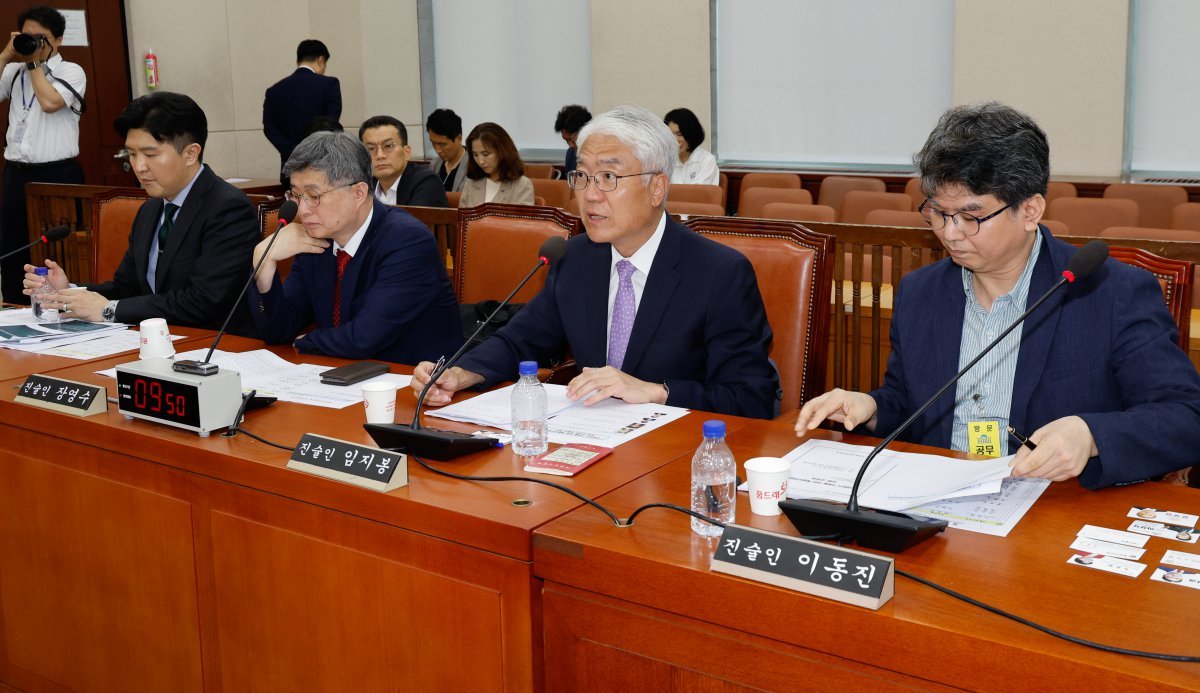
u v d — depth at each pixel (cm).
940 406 187
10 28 714
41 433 212
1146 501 151
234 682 192
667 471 169
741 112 841
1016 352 183
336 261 278
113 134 790
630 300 231
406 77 989
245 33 882
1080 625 115
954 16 727
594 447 180
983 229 167
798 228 250
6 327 283
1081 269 153
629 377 209
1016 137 164
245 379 232
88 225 510
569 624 146
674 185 571
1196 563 130
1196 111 681
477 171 573
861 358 364
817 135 815
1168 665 106
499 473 170
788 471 150
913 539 133
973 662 114
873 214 441
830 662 126
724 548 131
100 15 771
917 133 777
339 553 170
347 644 173
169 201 324
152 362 204
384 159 514
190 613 196
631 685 142
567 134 679
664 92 849
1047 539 139
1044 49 698
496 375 228
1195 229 485
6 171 599
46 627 223
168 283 319
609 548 139
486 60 975
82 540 210
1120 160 691
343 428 195
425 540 158
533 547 146
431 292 273
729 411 213
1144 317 173
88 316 296
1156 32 684
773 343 247
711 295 222
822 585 123
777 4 809
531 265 308
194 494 188
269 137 749
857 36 784
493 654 155
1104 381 176
